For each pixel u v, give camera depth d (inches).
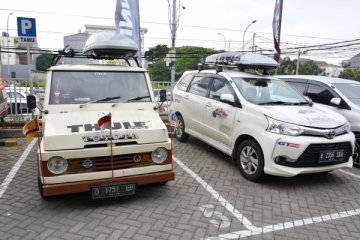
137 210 169.8
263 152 201.8
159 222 158.4
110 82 202.2
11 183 203.2
